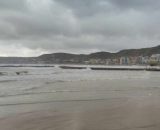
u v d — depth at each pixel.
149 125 9.68
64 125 9.74
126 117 11.17
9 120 10.62
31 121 10.45
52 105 14.81
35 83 31.92
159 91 23.41
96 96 19.06
